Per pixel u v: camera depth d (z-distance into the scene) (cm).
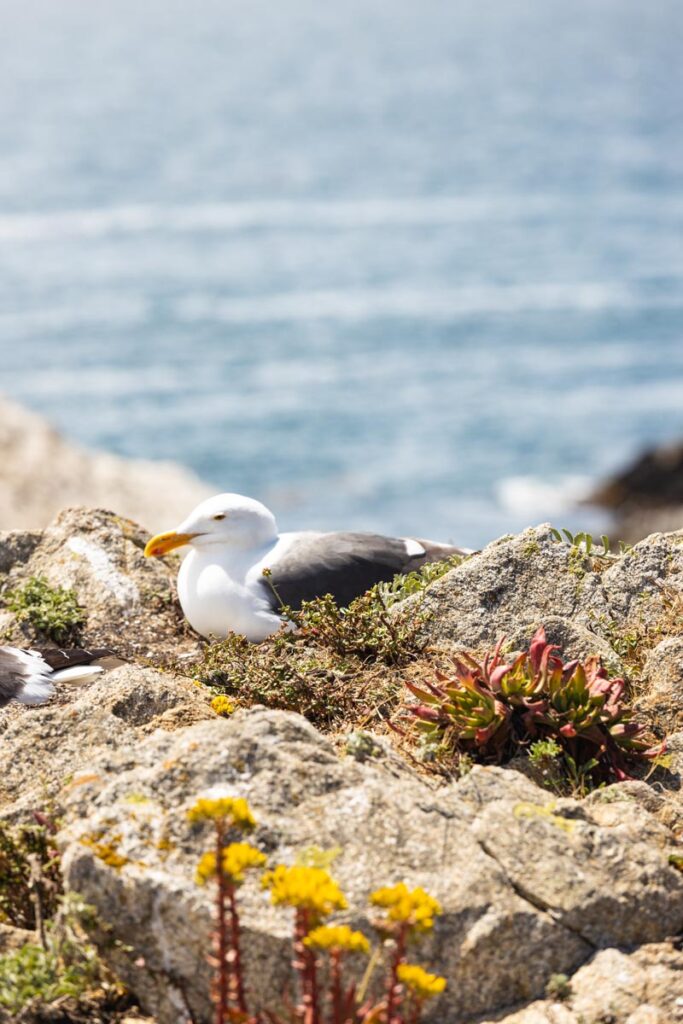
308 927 398
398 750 591
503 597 700
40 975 443
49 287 6244
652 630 672
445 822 477
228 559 812
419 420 4162
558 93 19525
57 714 581
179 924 438
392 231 7675
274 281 6319
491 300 5841
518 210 8375
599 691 577
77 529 926
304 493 3562
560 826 485
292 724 512
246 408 4291
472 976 444
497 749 571
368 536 838
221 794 479
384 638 684
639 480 3334
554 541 724
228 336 5244
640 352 4969
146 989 449
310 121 15700
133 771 494
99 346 5128
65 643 827
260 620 787
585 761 568
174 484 2686
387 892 400
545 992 446
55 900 491
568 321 5431
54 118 16688
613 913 460
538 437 3966
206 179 10225
